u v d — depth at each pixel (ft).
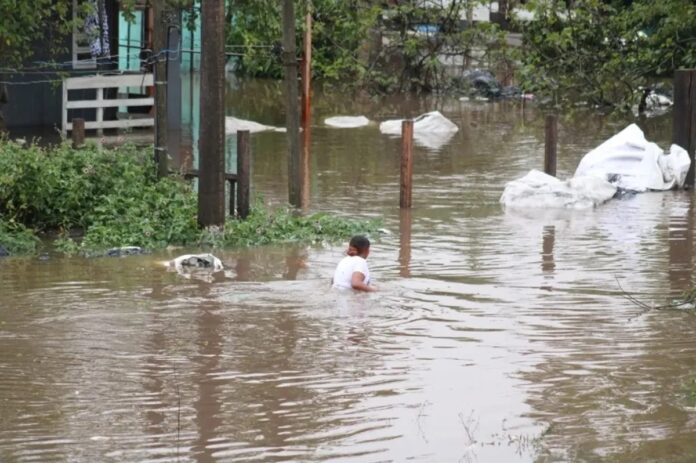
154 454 55.57
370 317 80.18
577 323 79.20
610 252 103.14
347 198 131.64
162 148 115.14
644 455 55.98
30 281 90.17
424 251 102.94
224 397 63.62
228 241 105.29
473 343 74.28
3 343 73.26
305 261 98.48
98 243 103.71
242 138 110.52
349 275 87.81
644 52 213.46
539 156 165.99
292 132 123.75
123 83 177.68
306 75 191.72
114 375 67.15
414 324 78.59
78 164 112.88
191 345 73.10
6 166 108.88
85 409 61.57
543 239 108.78
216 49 102.83
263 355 71.20
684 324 79.15
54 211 110.93
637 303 84.74
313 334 75.87
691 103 141.69
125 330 76.33
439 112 213.25
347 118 204.64
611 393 64.85
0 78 157.28
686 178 140.15
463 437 58.18
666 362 70.44
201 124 104.73
